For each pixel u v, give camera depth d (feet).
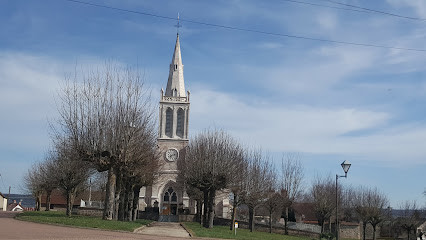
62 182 168.96
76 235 82.23
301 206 322.34
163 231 120.16
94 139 129.18
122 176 151.33
